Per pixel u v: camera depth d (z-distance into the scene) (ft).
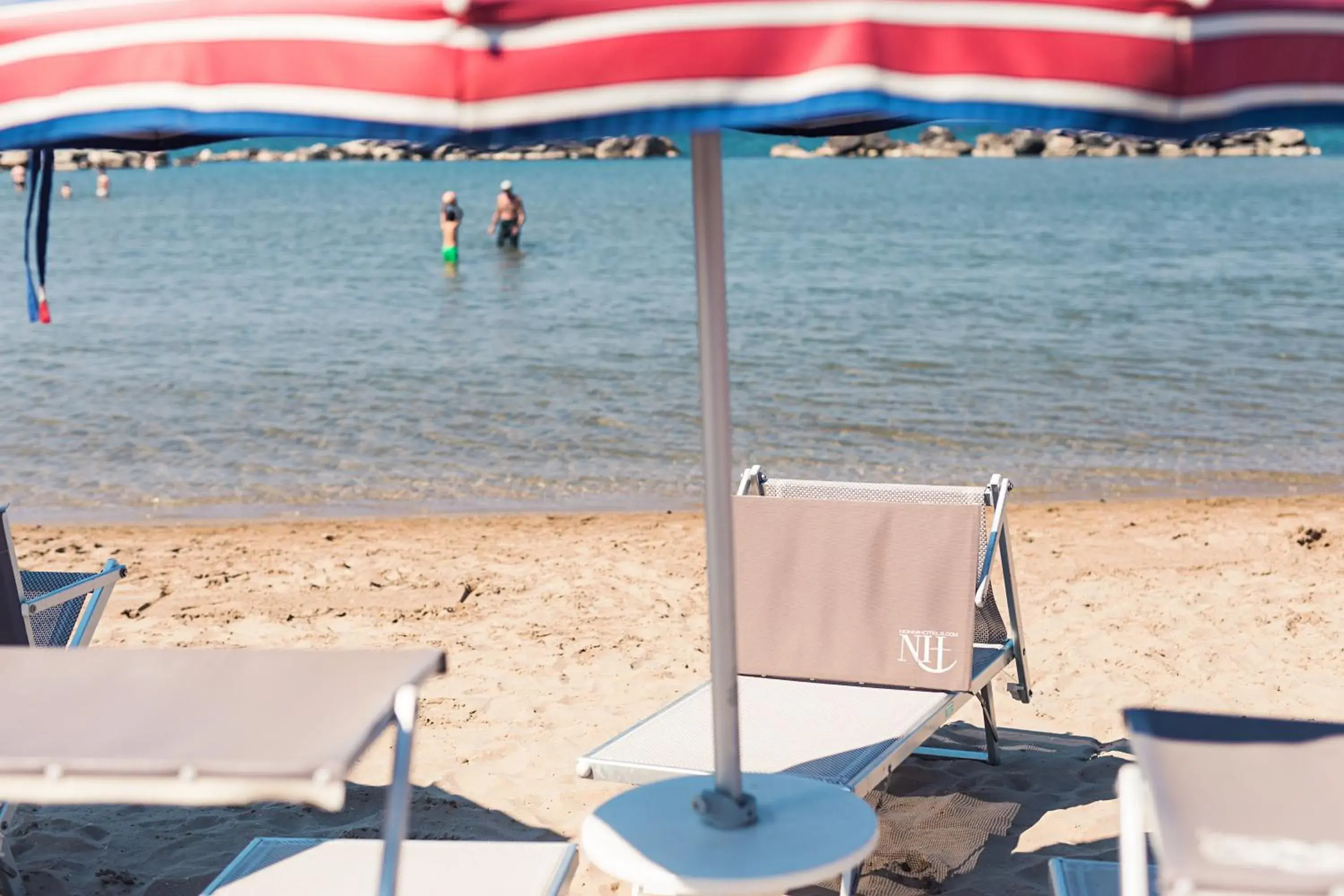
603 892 12.34
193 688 7.98
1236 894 6.17
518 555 24.58
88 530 27.27
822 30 5.28
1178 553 23.99
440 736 16.20
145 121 5.72
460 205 156.97
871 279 71.72
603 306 62.49
